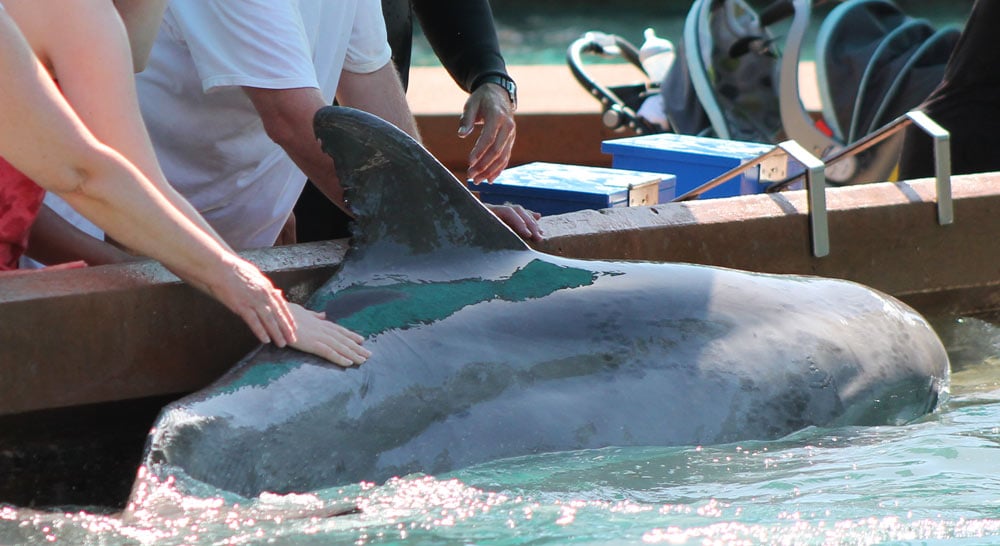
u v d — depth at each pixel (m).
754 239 14.64
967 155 18.70
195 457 9.05
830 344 12.04
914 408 12.27
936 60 23.09
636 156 18.28
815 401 11.64
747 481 10.23
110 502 10.58
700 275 12.24
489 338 10.93
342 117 10.91
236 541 8.40
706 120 23.67
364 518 9.05
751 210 14.73
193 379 11.56
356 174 11.17
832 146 23.17
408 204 11.33
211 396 9.50
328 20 13.34
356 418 9.92
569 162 28.09
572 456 10.53
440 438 10.21
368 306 10.84
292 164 14.33
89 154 9.30
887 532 9.17
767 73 23.27
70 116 9.23
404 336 10.65
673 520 9.30
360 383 10.10
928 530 9.22
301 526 8.78
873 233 15.37
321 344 10.15
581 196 15.52
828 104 23.48
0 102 8.94
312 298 10.93
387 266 11.28
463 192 11.49
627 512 9.45
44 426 10.92
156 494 8.72
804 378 11.70
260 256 12.17
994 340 15.13
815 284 12.81
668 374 11.25
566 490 9.84
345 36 13.61
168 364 11.41
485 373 10.67
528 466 10.27
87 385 11.02
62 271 11.16
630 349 11.30
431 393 10.38
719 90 23.36
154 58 13.13
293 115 11.91
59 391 10.89
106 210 9.53
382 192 11.24
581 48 24.94
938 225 15.75
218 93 13.21
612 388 11.02
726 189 17.61
